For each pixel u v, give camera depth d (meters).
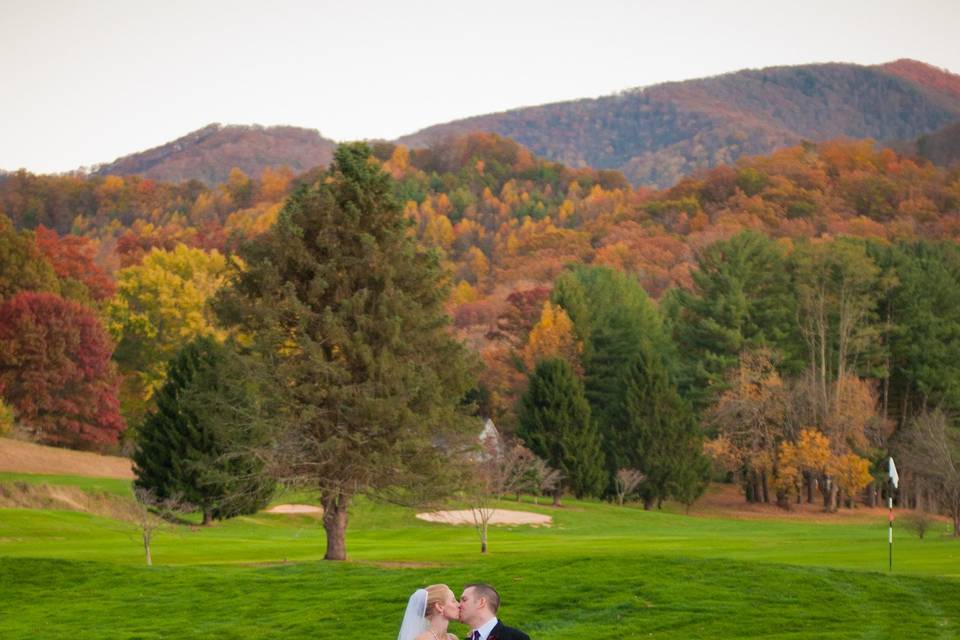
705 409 103.94
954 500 60.94
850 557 39.81
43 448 81.81
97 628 24.95
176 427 59.38
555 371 85.50
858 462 92.31
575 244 195.75
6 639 23.97
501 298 168.12
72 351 91.88
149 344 109.56
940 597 25.12
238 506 46.28
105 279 122.62
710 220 198.38
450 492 40.28
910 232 171.25
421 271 40.94
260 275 39.81
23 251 102.62
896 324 110.69
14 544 46.53
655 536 62.09
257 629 24.39
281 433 38.75
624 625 22.98
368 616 25.06
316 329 39.72
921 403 110.19
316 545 50.34
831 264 110.88
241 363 39.19
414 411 39.97
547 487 77.75
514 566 29.53
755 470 96.94
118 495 66.06
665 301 134.25
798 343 111.75
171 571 31.89
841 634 21.59
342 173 40.75
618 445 91.25
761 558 39.78
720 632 22.23
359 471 38.78
